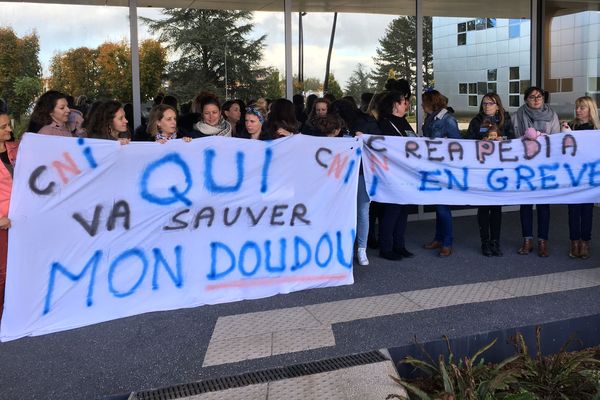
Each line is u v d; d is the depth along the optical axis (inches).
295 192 179.9
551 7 328.2
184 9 256.2
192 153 167.3
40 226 151.1
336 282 187.6
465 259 219.8
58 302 154.3
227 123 201.2
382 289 184.4
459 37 303.0
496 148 208.4
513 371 122.0
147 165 162.4
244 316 162.1
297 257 182.1
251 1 263.7
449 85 305.1
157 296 166.4
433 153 202.4
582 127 223.9
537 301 170.9
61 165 152.7
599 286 183.9
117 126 176.2
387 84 262.1
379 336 146.7
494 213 221.5
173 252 167.2
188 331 152.4
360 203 208.8
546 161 212.1
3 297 159.5
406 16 293.4
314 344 142.7
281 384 123.1
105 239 158.9
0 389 124.8
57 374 130.9
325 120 204.8
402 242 223.9
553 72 335.3
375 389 122.4
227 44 265.6
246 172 173.6
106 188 158.2
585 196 214.4
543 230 221.1
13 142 164.9
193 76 261.1
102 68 247.1
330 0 279.7
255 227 176.4
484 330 149.3
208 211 170.2
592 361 132.5
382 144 197.8
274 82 275.7
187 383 125.3
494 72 313.9
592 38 343.0
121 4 246.2
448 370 127.9
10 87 236.7
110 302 160.4
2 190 152.1
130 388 124.4
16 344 146.4
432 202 205.3
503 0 310.5
